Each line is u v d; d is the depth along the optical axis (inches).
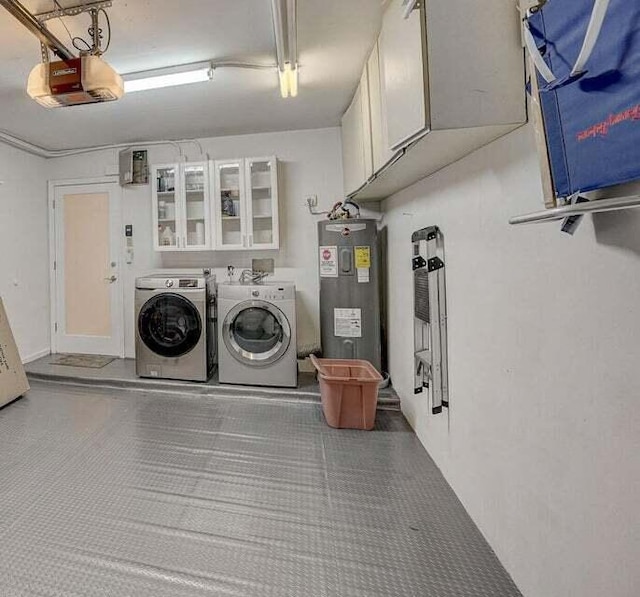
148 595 50.9
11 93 103.5
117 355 159.6
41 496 71.8
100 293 160.4
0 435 96.4
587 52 28.4
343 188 142.0
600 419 35.4
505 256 51.4
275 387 123.3
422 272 80.0
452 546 59.2
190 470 81.1
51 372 137.9
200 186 139.1
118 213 156.9
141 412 110.8
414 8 48.3
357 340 123.9
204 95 108.7
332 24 74.5
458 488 70.1
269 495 72.8
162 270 154.9
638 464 31.5
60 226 161.5
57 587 51.8
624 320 32.4
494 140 53.1
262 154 144.8
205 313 126.8
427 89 46.5
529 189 45.5
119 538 61.2
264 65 92.0
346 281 123.2
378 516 66.6
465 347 65.0
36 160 157.2
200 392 124.2
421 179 87.5
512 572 51.9
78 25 75.5
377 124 78.7
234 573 54.7
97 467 82.0
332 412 100.3
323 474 79.8
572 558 39.4
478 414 60.8
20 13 63.6
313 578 53.8
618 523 33.5
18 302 148.6
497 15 45.9
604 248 34.4
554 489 42.2
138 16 72.5
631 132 27.1
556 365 41.4
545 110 36.4
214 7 70.4
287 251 146.2
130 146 152.0
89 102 76.4
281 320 121.8
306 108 120.8
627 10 26.3
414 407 97.7
